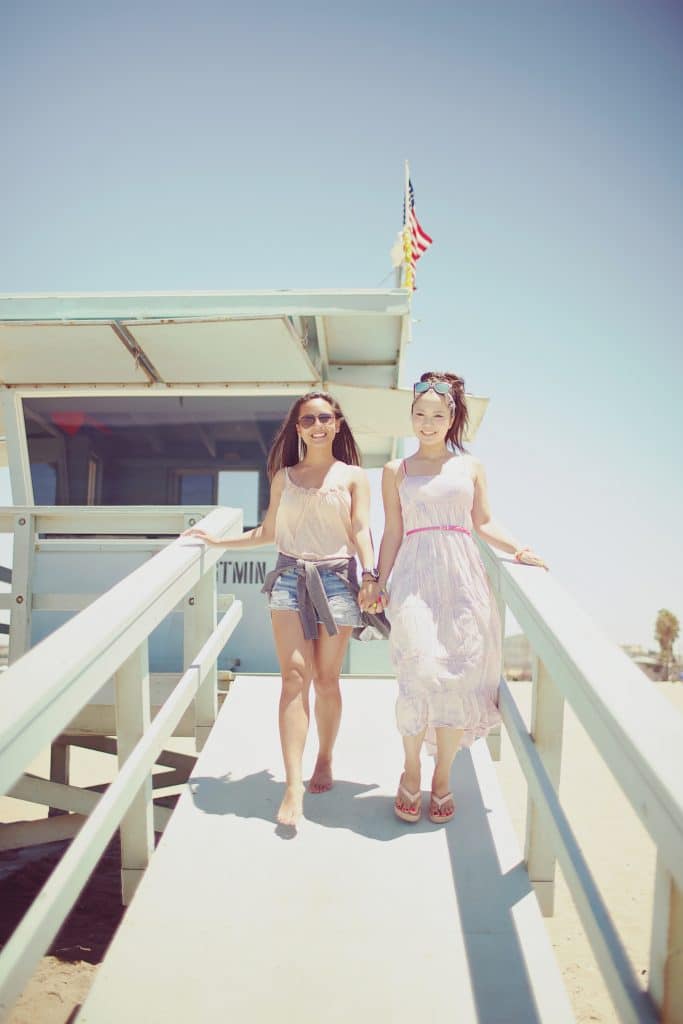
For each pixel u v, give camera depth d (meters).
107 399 7.59
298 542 3.56
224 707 4.54
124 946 2.55
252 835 3.18
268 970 2.46
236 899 2.79
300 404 3.69
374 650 6.93
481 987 2.40
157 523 5.46
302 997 2.36
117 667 2.55
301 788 3.19
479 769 3.77
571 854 2.25
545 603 2.73
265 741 4.09
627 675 2.07
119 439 7.60
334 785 3.62
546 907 2.89
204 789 3.56
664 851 1.55
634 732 1.75
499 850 3.09
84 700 2.24
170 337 6.73
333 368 8.10
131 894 3.21
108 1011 2.30
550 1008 2.32
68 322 6.52
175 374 7.28
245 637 6.79
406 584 3.26
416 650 3.13
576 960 5.16
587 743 13.24
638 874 7.07
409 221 8.19
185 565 3.46
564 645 2.31
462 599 3.20
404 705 3.12
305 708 3.31
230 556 6.89
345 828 3.24
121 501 7.56
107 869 6.75
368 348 7.68
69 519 5.50
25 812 9.46
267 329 6.58
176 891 2.83
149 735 2.95
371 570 3.42
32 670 2.08
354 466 3.71
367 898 2.80
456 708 3.10
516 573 3.13
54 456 7.57
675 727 1.78
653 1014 1.71
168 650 5.89
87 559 5.51
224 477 7.58
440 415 3.35
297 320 6.76
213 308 6.61
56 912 2.04
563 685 2.35
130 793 2.65
